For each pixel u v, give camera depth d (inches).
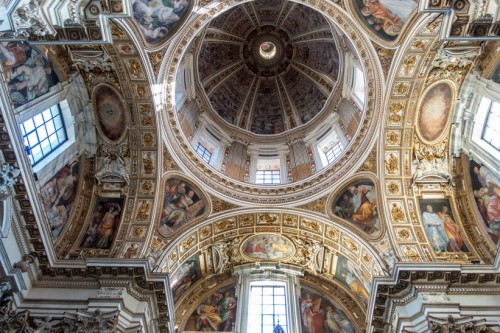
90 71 653.3
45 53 585.0
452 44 611.8
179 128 749.9
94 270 591.8
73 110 671.1
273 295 772.0
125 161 716.7
